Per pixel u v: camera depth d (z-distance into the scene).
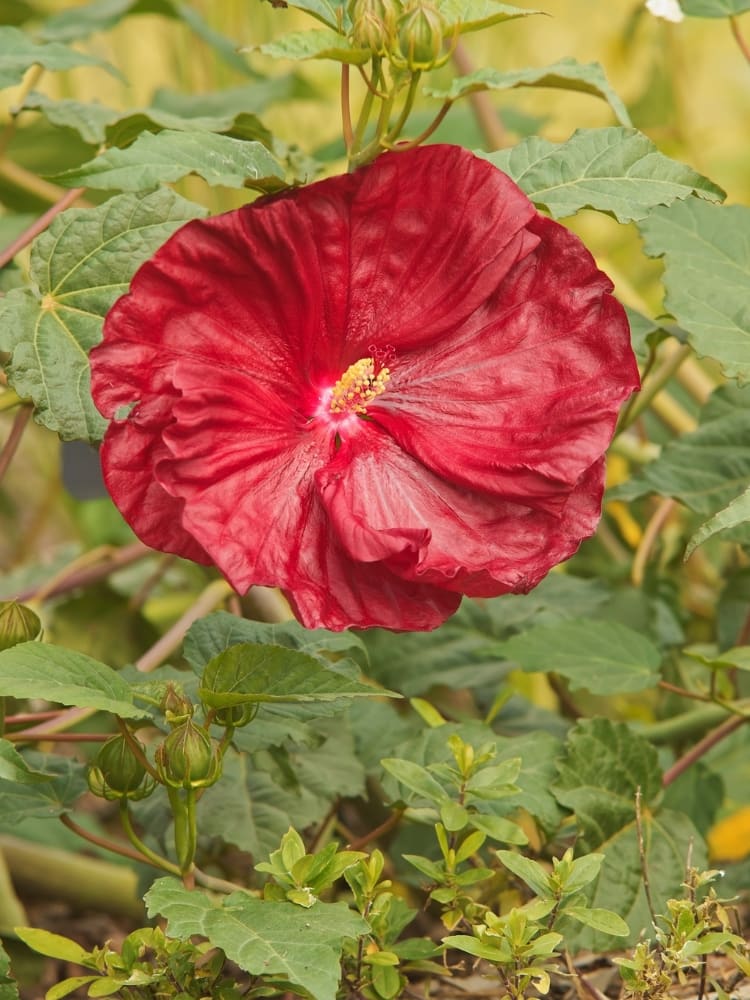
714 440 1.43
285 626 1.29
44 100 1.46
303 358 1.21
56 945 1.19
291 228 1.18
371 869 1.21
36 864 1.52
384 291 1.22
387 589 1.18
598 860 1.21
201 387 1.16
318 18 1.23
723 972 1.32
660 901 1.31
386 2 1.19
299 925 1.15
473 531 1.21
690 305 1.29
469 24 1.22
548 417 1.20
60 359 1.25
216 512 1.16
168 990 1.19
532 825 1.50
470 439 1.21
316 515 1.19
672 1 1.39
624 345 1.20
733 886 1.47
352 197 1.19
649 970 1.19
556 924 1.27
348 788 1.40
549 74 1.25
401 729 1.46
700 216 1.33
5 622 1.22
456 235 1.21
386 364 1.23
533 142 1.27
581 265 1.21
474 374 1.22
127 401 1.16
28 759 1.31
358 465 1.21
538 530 1.20
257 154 1.25
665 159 1.26
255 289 1.18
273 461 1.19
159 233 1.27
